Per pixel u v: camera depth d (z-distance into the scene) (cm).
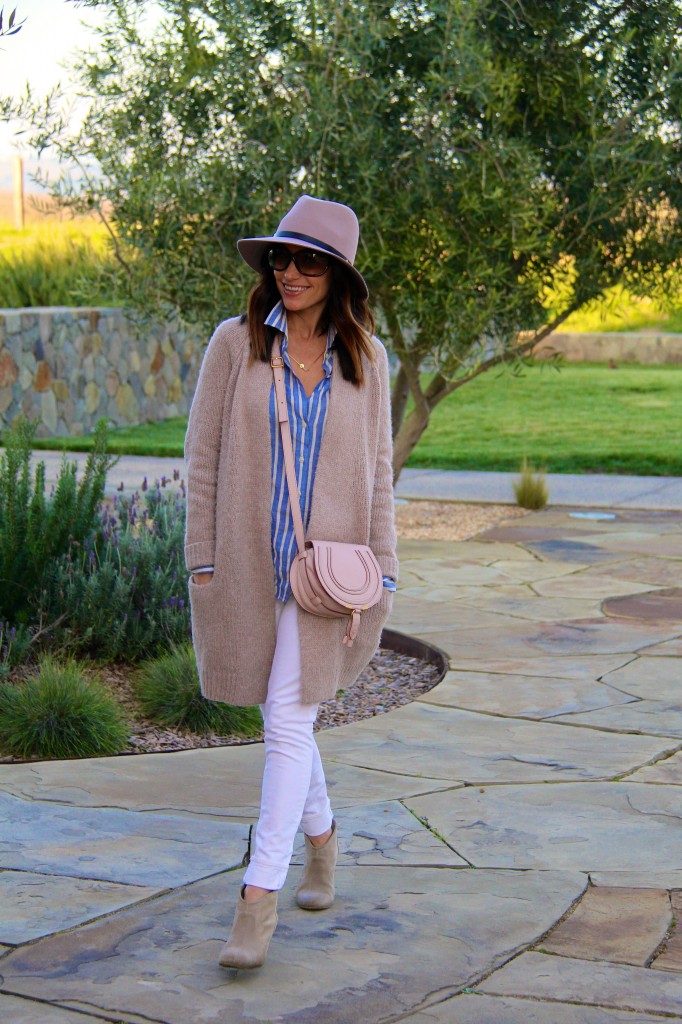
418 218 908
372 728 535
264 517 319
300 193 887
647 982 302
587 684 604
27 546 623
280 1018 284
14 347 1652
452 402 2067
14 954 316
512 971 308
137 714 562
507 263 926
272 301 329
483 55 862
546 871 374
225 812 428
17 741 504
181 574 646
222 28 892
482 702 575
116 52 923
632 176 920
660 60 927
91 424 1834
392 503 342
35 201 977
